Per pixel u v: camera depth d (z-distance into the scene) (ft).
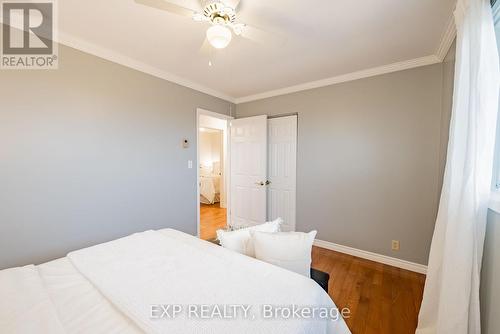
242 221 12.40
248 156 12.01
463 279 3.87
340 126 9.39
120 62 7.72
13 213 5.78
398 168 8.20
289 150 10.97
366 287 6.96
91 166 7.14
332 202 9.71
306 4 5.16
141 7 5.29
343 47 7.02
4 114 5.62
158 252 4.71
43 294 3.33
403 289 6.84
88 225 7.11
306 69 8.67
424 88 7.63
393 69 8.13
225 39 4.83
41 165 6.18
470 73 3.82
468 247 3.83
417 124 7.80
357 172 9.06
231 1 4.77
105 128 7.43
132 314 2.92
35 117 6.06
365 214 8.94
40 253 6.20
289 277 3.81
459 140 4.16
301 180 10.58
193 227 10.43
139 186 8.41
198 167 10.65
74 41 6.63
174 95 9.51
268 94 11.50
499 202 3.38
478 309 3.82
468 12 3.98
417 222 7.91
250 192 12.01
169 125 9.37
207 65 8.42
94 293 3.44
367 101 8.74
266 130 11.27
